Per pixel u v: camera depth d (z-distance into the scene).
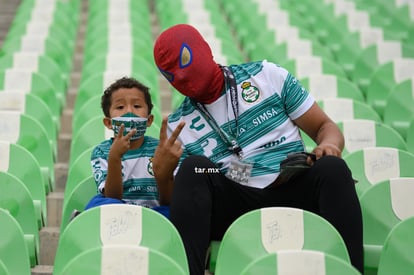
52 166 13.34
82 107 14.39
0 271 8.39
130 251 8.34
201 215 9.33
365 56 19.72
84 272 8.27
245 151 9.93
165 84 19.80
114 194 9.91
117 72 16.20
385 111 16.02
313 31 25.89
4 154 11.80
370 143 13.31
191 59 9.84
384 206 10.56
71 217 10.00
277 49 20.78
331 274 8.33
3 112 13.30
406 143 14.15
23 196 10.70
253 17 25.73
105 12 25.22
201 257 9.23
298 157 9.38
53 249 11.73
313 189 9.53
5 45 21.22
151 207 10.30
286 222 9.23
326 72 18.45
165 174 9.79
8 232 9.47
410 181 10.61
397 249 9.39
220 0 29.52
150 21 27.16
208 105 10.07
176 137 9.65
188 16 24.34
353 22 25.44
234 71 10.16
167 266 8.31
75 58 22.52
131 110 10.31
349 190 9.35
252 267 8.35
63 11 26.14
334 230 9.13
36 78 16.38
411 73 17.58
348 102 14.71
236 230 9.20
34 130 13.33
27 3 26.78
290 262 8.36
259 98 10.03
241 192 9.70
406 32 25.66
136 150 10.41
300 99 10.03
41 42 20.27
